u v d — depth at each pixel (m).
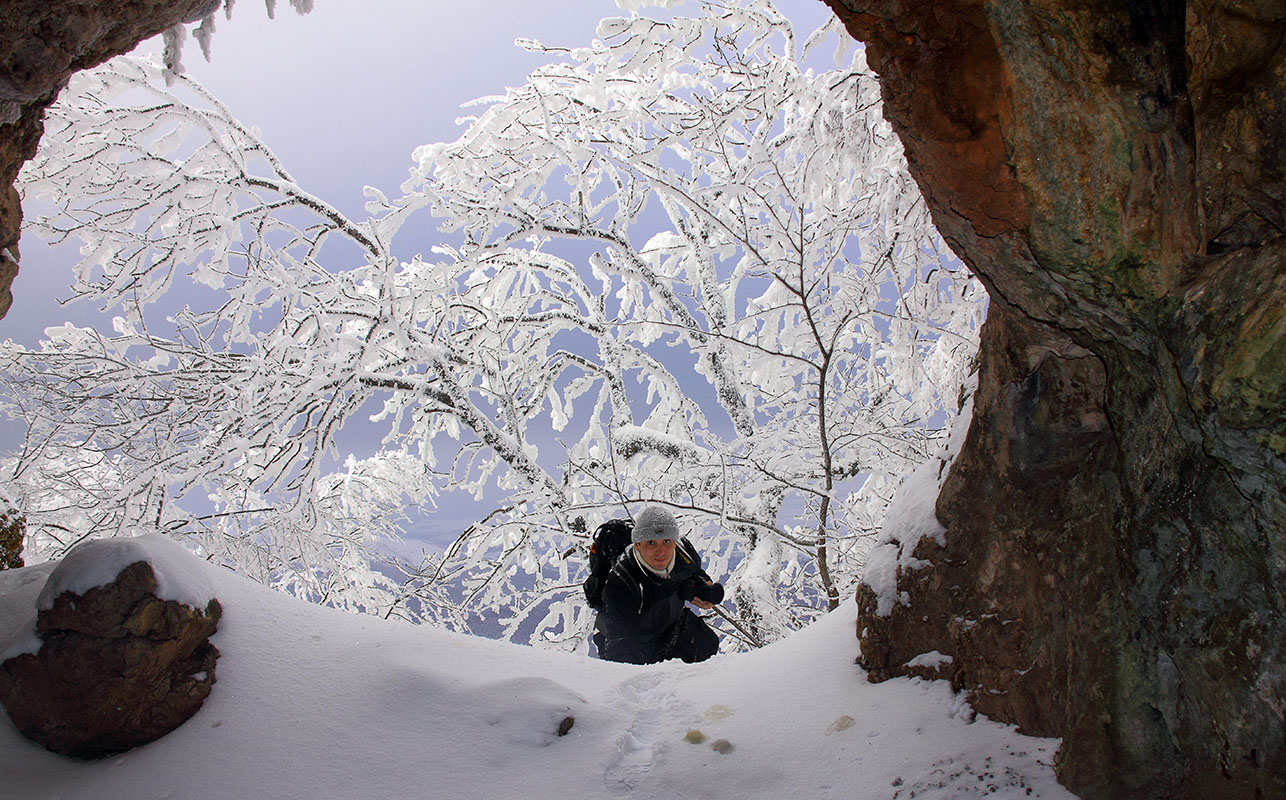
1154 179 1.62
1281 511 1.49
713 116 6.01
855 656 2.72
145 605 2.22
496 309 8.35
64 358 6.09
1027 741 2.11
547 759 2.26
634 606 3.55
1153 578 1.77
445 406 7.52
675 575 3.62
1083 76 1.60
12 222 2.30
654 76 7.31
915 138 1.85
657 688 2.74
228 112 6.92
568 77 7.52
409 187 7.47
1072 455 2.11
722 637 6.96
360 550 7.55
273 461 6.14
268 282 6.49
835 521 6.18
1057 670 2.09
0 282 2.35
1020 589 2.22
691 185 6.04
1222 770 1.65
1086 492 2.09
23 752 2.20
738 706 2.55
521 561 7.54
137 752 2.22
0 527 3.28
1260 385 1.45
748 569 7.20
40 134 2.28
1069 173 1.67
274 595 2.87
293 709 2.36
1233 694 1.60
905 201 6.08
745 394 8.02
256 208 7.00
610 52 6.96
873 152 6.28
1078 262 1.74
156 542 2.47
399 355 7.46
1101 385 2.03
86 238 6.52
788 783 2.13
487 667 2.74
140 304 6.49
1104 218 1.67
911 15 1.73
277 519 6.52
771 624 6.71
